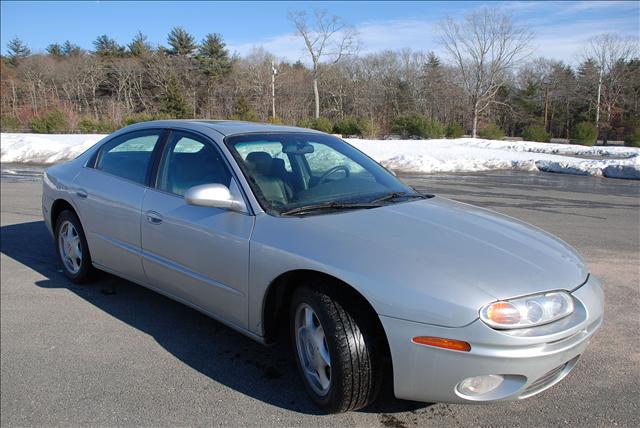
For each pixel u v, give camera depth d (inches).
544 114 2667.3
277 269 112.1
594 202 373.1
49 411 112.7
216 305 131.0
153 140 160.7
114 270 168.4
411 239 107.9
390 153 742.5
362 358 101.3
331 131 1285.7
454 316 92.1
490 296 93.2
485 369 91.9
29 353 139.1
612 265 212.7
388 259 101.4
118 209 158.7
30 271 207.3
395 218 119.0
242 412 111.3
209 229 128.4
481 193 414.6
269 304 119.1
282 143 147.9
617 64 2134.6
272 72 2310.5
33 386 122.9
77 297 179.3
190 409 112.7
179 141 151.1
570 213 328.5
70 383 124.0
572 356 100.1
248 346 143.3
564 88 2600.9
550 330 94.3
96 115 2287.2
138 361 134.4
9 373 129.0
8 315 163.8
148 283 155.3
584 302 102.3
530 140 1376.7
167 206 142.3
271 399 116.3
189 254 134.5
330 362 103.7
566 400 114.4
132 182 159.5
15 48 3331.7
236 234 122.1
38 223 293.1
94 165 180.2
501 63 1921.8
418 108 2492.6
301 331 114.7
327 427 105.5
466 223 121.0
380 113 2447.1
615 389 118.6
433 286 95.1
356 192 137.9
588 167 553.3
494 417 108.3
